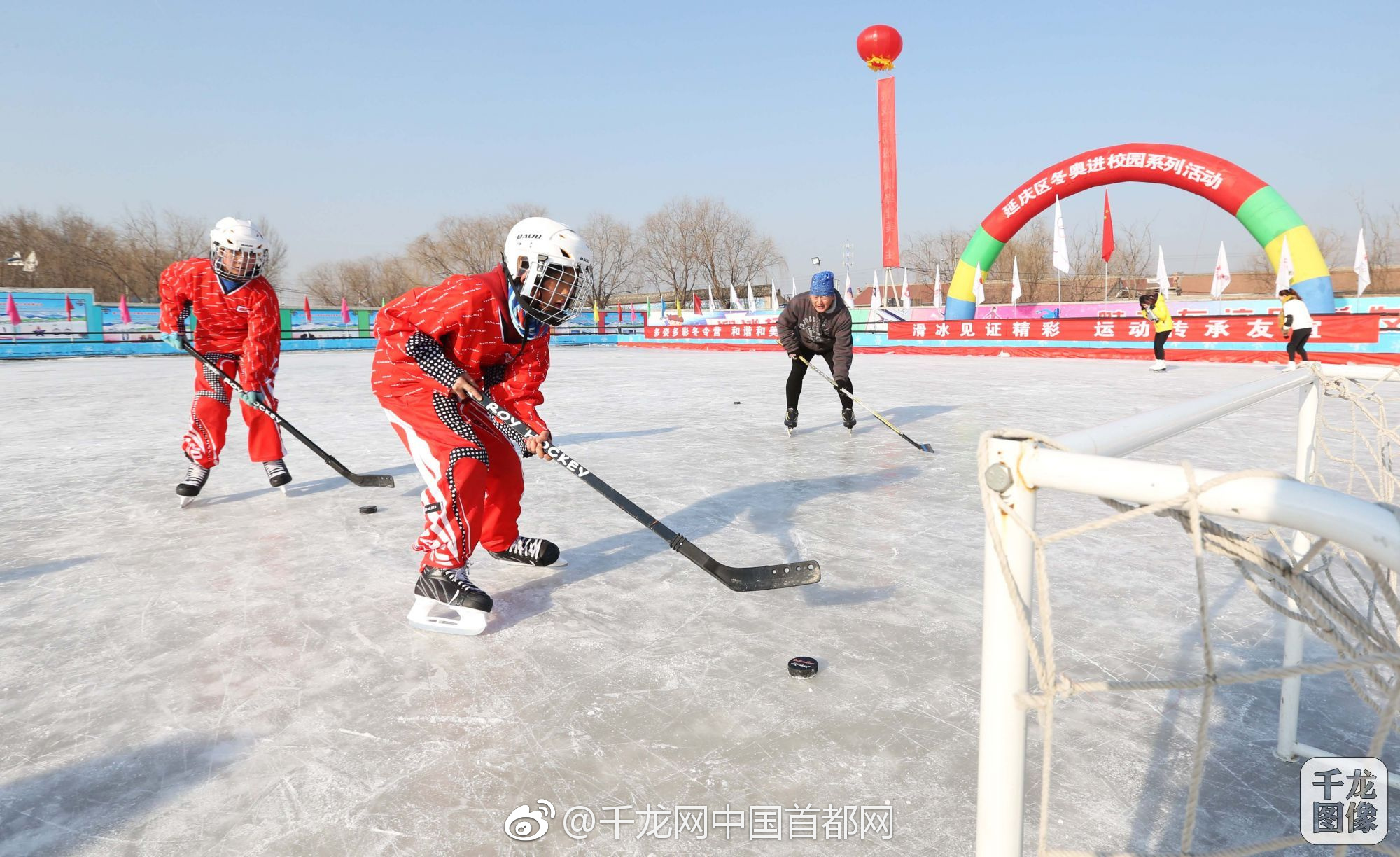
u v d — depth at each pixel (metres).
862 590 2.95
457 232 54.56
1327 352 13.70
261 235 4.15
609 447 6.12
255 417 4.41
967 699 2.13
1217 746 1.88
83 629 2.68
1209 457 5.30
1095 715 2.03
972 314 21.58
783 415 7.87
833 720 2.03
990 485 0.86
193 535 3.80
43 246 47.47
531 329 2.68
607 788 1.75
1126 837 1.55
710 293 58.31
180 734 2.01
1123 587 2.93
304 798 1.73
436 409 2.56
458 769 1.84
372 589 3.03
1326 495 0.72
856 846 1.54
